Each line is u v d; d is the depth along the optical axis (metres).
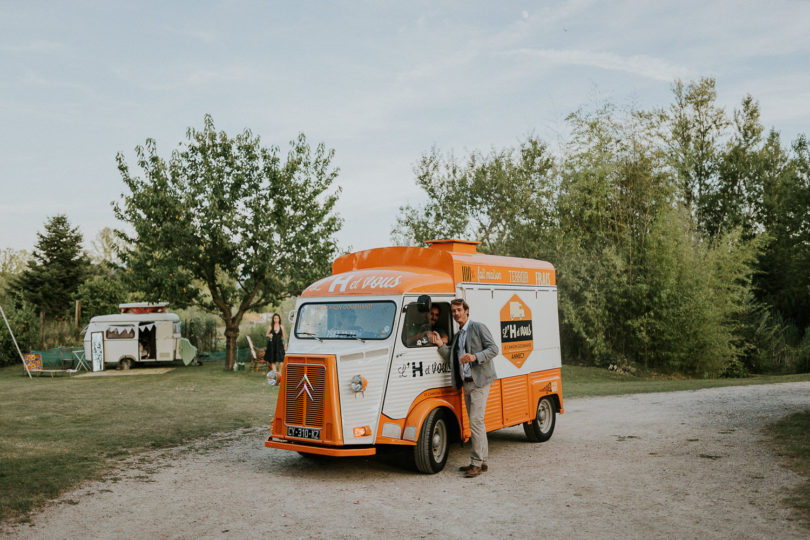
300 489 7.17
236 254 22.50
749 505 6.24
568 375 24.73
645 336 25.00
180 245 22.16
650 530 5.59
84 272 41.06
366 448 7.49
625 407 14.25
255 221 22.75
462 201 33.03
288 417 7.83
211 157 22.94
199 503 6.59
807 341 29.47
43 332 29.81
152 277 21.89
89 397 15.20
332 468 8.27
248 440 10.30
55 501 6.59
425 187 34.12
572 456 8.88
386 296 8.05
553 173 29.02
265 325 36.12
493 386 8.97
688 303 24.73
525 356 9.80
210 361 27.81
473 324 7.97
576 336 29.33
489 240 32.41
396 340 7.83
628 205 26.58
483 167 32.72
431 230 33.72
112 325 23.73
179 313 32.84
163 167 22.33
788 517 5.83
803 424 10.54
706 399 15.30
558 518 5.99
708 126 40.66
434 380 8.20
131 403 14.19
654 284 25.48
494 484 7.34
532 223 30.62
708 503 6.37
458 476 7.78
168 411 13.11
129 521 5.97
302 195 23.44
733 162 40.03
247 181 23.17
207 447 9.70
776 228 37.00
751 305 29.23
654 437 10.21
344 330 8.22
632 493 6.81
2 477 7.38
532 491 7.00
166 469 8.19
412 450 8.02
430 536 5.54
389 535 5.57
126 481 7.51
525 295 9.98
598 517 6.00
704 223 38.00
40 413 12.55
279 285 22.72
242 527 5.80
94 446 9.45
